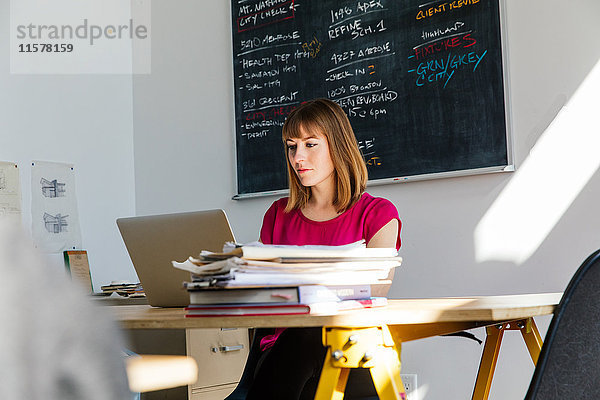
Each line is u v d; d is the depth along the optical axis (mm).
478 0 2594
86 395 312
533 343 1535
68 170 3291
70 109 3340
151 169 3590
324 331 983
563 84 2408
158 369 649
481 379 1555
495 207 2529
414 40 2762
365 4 2906
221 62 3395
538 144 2449
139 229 1635
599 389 970
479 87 2580
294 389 1345
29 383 301
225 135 3357
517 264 2471
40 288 312
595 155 2336
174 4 3582
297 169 1797
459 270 2600
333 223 1798
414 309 1017
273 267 1021
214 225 1511
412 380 2656
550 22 2441
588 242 2334
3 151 3012
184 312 1331
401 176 2762
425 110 2715
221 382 2342
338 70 2984
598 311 956
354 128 2908
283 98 3162
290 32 3150
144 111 3633
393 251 1188
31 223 3076
